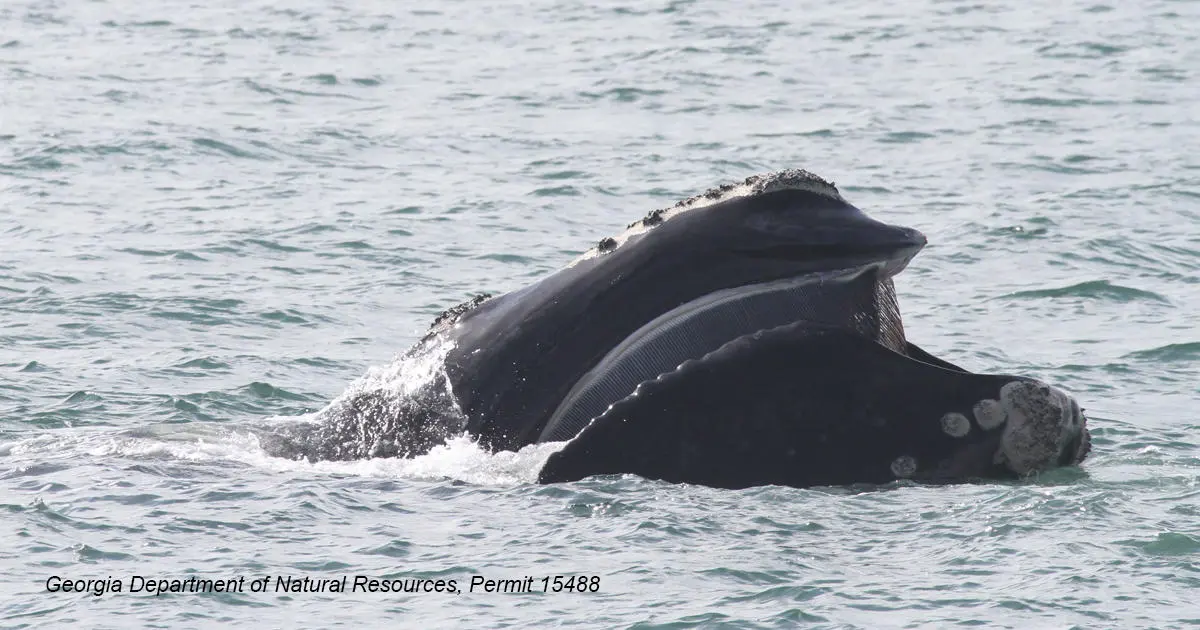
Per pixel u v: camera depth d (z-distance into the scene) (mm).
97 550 43031
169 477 48344
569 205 115938
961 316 84938
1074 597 40250
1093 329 81438
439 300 88812
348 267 96188
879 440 44875
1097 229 106125
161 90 168750
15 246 99750
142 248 99625
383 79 179250
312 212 111750
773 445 44875
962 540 43188
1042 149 137000
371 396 50406
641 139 143875
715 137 145000
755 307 45625
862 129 147750
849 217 46500
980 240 103250
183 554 42875
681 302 45812
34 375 69000
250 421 52938
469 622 39125
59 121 146625
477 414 47500
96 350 74750
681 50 194500
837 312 45688
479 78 179250
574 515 44375
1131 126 147875
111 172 126125
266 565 42219
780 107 160125
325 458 49688
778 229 46094
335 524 44875
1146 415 63812
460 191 120000
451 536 43906
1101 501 46062
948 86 171000
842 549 42688
